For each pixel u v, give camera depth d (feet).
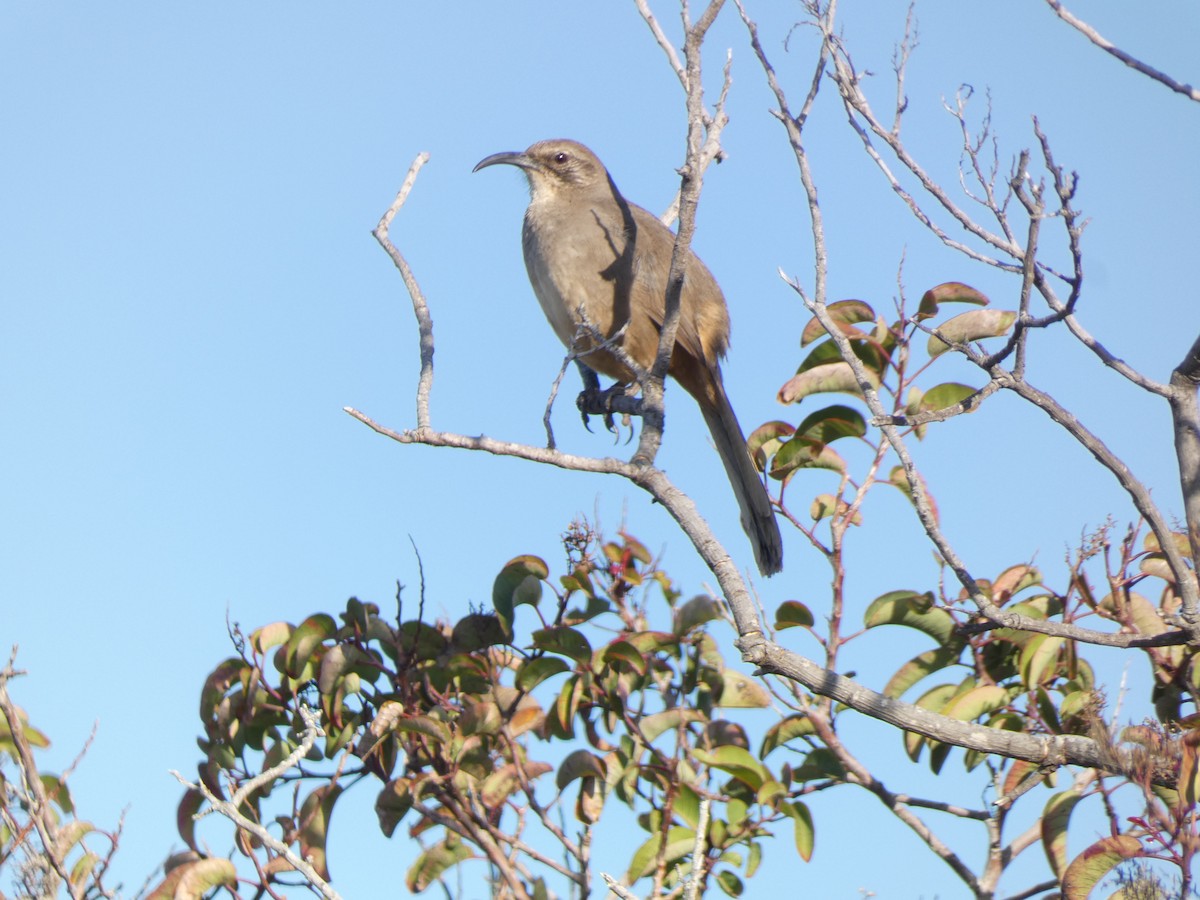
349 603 30.30
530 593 30.09
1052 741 22.91
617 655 29.22
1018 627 23.36
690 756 30.27
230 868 26.05
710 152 29.14
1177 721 26.35
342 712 30.07
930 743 29.14
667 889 29.73
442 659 30.45
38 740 31.68
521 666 29.81
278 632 30.68
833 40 28.07
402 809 28.99
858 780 29.22
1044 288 25.79
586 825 28.76
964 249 25.61
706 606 30.04
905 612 29.63
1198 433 25.90
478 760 29.91
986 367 23.77
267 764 29.58
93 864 28.58
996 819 27.02
